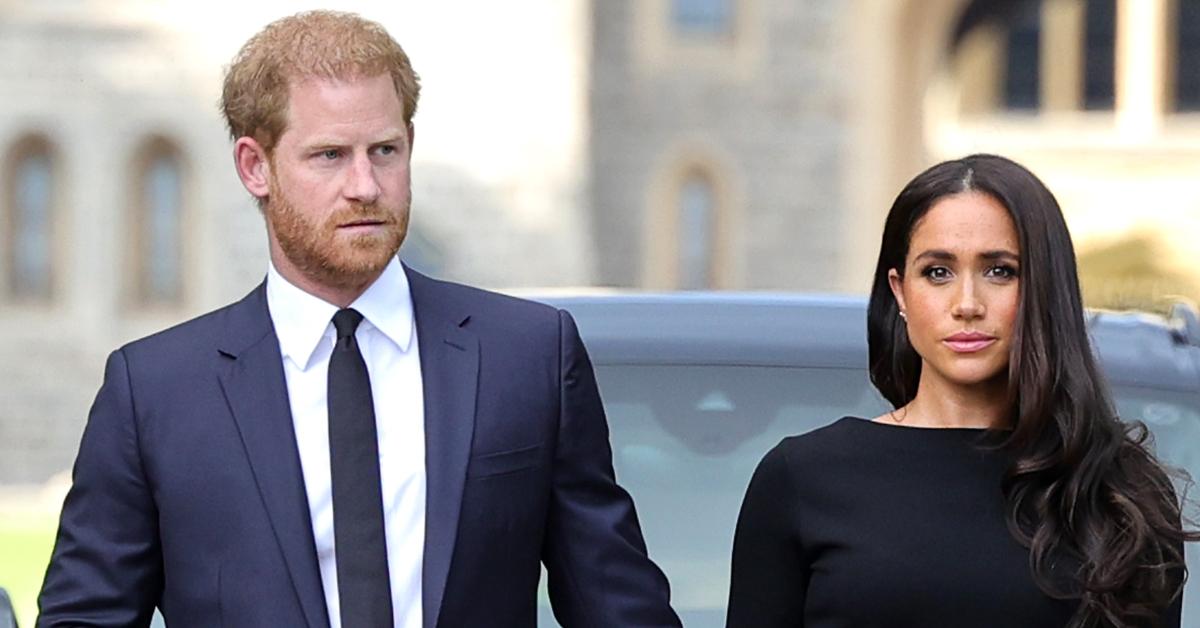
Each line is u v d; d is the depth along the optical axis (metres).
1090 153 91.56
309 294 8.37
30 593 25.27
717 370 10.28
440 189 71.56
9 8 68.25
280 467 8.20
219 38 68.69
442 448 8.25
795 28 77.19
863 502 8.43
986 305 8.39
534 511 8.38
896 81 77.50
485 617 8.23
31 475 68.56
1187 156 90.31
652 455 10.09
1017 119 93.56
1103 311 11.27
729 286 77.25
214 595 8.14
